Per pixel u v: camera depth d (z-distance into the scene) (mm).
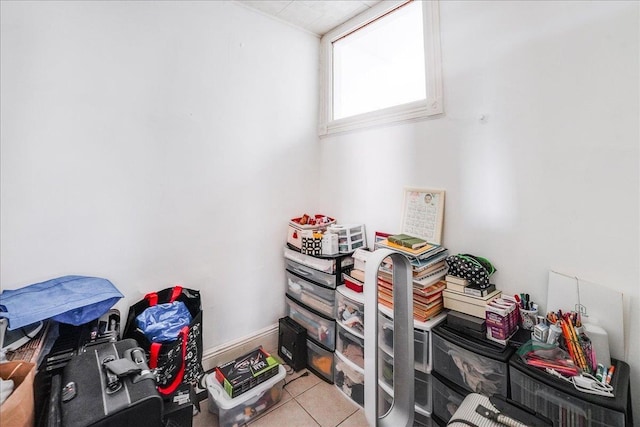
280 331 2012
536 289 1258
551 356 1035
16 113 1204
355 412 1556
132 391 889
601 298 1074
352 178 2061
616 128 1048
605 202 1078
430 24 1586
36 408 939
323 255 1807
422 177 1661
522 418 865
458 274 1354
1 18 1174
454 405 1230
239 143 1872
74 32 1318
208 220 1764
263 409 1546
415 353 1370
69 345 1157
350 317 1622
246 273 1946
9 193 1199
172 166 1615
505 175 1334
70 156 1322
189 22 1648
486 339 1191
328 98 2230
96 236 1399
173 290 1575
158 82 1552
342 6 1908
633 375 1025
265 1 1846
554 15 1178
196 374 1451
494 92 1358
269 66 2000
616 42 1040
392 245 1534
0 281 1192
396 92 1963
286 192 2123
